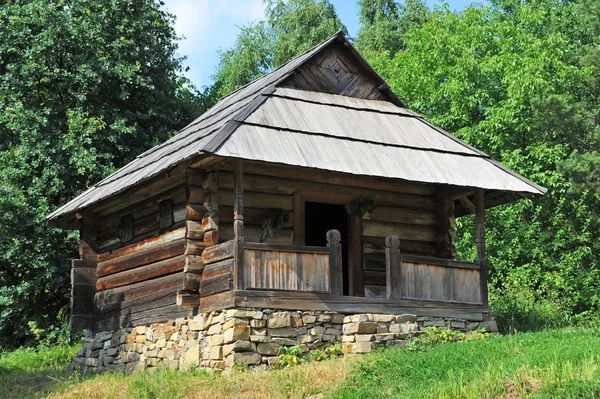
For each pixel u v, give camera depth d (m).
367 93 18.89
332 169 15.33
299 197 16.95
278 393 12.81
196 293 15.59
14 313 26.03
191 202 15.72
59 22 26.44
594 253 30.41
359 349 15.44
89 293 19.19
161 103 29.81
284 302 15.14
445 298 16.91
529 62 29.89
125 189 16.42
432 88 32.34
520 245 29.70
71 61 26.88
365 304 15.94
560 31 33.97
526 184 17.53
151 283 17.38
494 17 35.47
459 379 11.76
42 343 25.00
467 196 19.09
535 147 29.38
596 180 26.30
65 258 25.27
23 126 25.83
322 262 15.66
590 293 28.77
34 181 25.53
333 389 12.67
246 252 15.01
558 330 16.17
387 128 17.69
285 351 15.02
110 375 16.67
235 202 15.09
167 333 16.56
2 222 24.50
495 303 24.19
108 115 27.86
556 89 30.56
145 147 28.22
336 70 18.56
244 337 14.70
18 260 24.80
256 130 15.45
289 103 16.97
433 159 17.22
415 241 18.31
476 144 30.58
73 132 25.61
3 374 20.00
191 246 15.60
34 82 26.73
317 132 16.27
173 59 31.81
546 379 11.22
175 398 13.30
